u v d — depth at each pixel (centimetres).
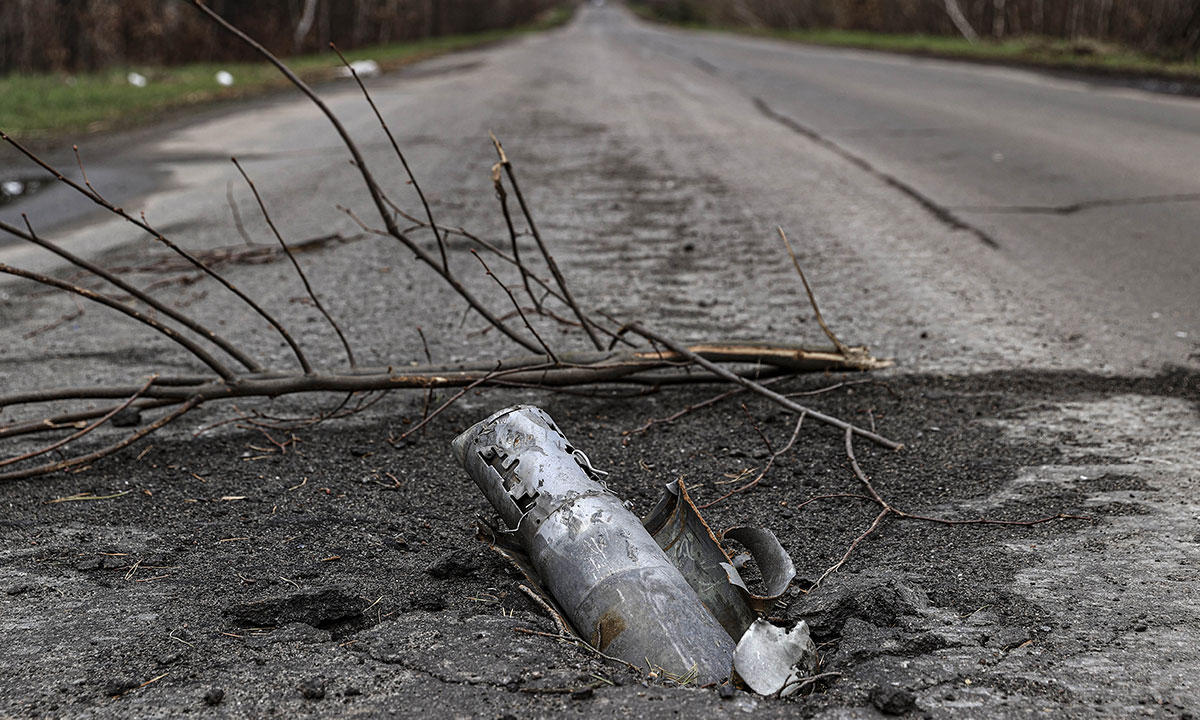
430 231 743
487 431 281
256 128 1311
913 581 279
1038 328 507
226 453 378
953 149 1058
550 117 1409
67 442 356
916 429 393
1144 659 237
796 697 222
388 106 1562
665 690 223
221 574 288
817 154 1055
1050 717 215
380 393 437
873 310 544
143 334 520
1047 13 2723
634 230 740
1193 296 552
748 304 561
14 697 225
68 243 720
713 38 4334
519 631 250
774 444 384
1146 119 1211
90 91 1620
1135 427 388
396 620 259
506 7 5850
